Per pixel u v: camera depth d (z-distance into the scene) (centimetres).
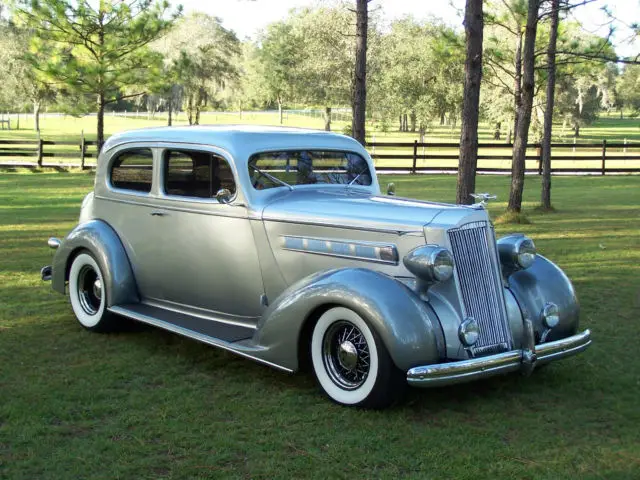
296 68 6066
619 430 412
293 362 454
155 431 404
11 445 384
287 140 543
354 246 461
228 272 527
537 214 1538
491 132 8525
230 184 519
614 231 1264
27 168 2645
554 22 1498
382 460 369
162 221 563
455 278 426
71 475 350
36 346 566
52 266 640
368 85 5534
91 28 2333
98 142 2497
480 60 915
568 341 462
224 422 417
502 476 354
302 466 362
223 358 540
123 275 586
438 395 464
